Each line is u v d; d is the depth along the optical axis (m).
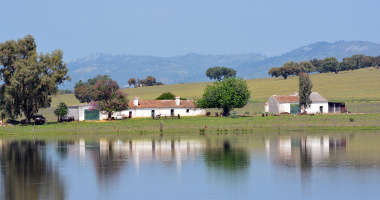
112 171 140.38
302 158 161.50
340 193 109.12
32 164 155.50
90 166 150.00
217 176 130.50
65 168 146.75
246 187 116.31
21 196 108.94
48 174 136.38
